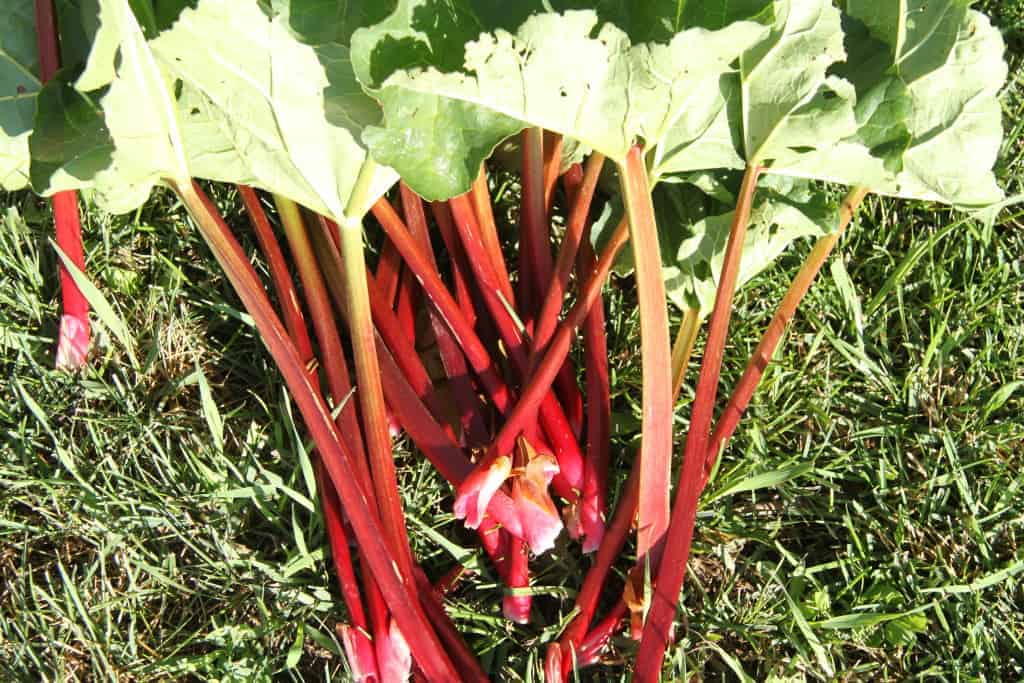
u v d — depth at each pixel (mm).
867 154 911
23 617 997
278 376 1076
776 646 1008
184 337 1093
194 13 828
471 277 1030
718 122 914
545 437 992
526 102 844
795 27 873
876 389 1099
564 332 955
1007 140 1150
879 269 1128
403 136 846
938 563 1035
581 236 1016
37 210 1111
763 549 1044
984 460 1051
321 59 858
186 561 1032
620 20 880
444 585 998
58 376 1061
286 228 956
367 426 944
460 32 859
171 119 870
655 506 920
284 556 1033
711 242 977
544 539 916
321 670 1001
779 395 1090
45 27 957
